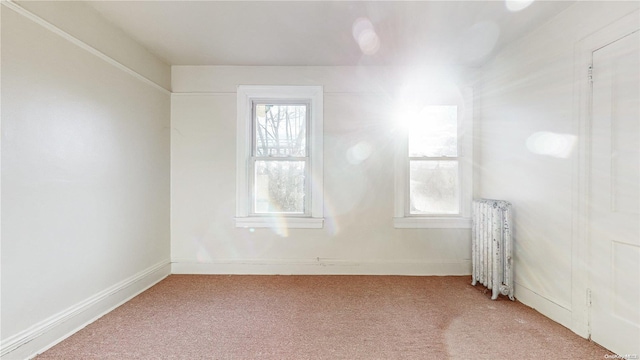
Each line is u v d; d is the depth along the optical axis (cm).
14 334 166
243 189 331
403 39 264
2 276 160
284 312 235
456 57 300
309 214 337
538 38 238
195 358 175
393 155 329
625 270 173
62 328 194
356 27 244
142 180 281
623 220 173
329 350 184
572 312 205
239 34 257
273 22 237
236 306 246
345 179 330
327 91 329
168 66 325
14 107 165
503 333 203
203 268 332
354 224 331
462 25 238
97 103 225
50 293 187
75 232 205
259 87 328
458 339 196
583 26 197
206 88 330
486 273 274
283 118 339
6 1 159
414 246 330
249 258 333
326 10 219
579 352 181
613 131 179
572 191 205
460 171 332
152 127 297
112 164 241
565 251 211
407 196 334
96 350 182
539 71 236
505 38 258
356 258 331
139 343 190
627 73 171
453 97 328
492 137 298
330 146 329
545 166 229
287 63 322
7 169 162
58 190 192
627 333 171
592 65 192
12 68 164
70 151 201
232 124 331
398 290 282
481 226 282
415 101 329
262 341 193
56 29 188
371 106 329
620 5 173
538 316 229
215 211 332
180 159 331
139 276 276
